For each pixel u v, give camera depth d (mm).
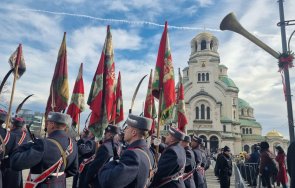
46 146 4793
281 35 6605
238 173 9875
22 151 4719
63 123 5180
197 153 9641
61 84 7660
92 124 7559
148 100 9188
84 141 9008
